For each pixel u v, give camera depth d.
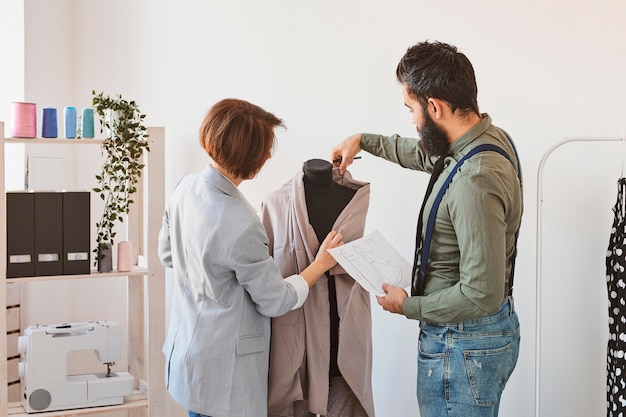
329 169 2.40
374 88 3.10
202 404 2.25
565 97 2.64
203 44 3.63
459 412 2.04
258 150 2.26
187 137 3.71
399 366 3.11
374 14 3.09
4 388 2.94
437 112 2.03
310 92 3.29
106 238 3.20
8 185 3.78
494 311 1.91
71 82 4.04
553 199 2.68
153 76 3.85
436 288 2.06
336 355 2.42
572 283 2.65
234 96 3.53
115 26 3.97
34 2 3.78
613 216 2.55
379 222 3.14
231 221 2.20
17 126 2.97
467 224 1.89
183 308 2.35
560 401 2.69
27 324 3.62
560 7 2.64
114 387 3.15
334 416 2.43
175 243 2.37
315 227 2.43
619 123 2.54
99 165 3.94
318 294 2.37
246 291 2.28
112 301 3.97
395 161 2.55
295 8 3.32
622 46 2.52
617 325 2.35
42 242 2.99
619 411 2.31
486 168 1.91
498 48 2.78
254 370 2.27
